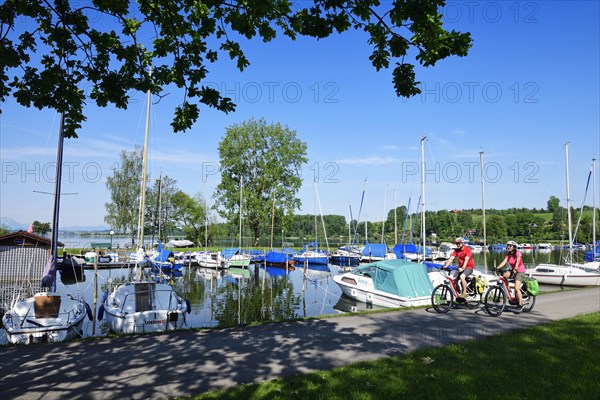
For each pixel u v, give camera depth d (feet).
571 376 19.44
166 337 28.48
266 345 26.45
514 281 37.91
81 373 21.42
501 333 28.89
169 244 248.32
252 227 218.79
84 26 19.75
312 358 23.68
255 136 217.97
